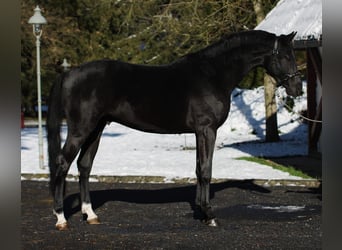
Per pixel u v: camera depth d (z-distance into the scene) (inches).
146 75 388.2
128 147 916.0
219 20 916.6
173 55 1094.4
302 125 1094.4
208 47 398.9
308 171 629.6
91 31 1395.2
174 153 826.2
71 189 542.6
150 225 393.1
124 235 364.8
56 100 380.8
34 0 1330.0
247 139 1010.7
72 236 363.6
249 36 399.2
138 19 1128.8
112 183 578.2
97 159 751.7
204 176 386.3
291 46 400.8
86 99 375.6
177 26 969.5
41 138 672.4
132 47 1210.6
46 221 407.8
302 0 619.5
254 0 908.0
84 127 376.5
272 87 948.0
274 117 954.7
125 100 382.3
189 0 956.0
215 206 458.9
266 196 501.4
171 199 489.7
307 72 741.3
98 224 397.1
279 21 641.6
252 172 628.7
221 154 800.3
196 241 348.5
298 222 399.2
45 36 1296.8
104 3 1252.5
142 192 524.4
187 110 386.6
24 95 1412.4
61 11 1389.0
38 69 691.4
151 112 384.5
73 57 1341.0
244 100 1199.6
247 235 362.6
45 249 333.4
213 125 387.9
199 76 389.1
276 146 885.8
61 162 377.4
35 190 534.9
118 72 382.6
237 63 396.8
